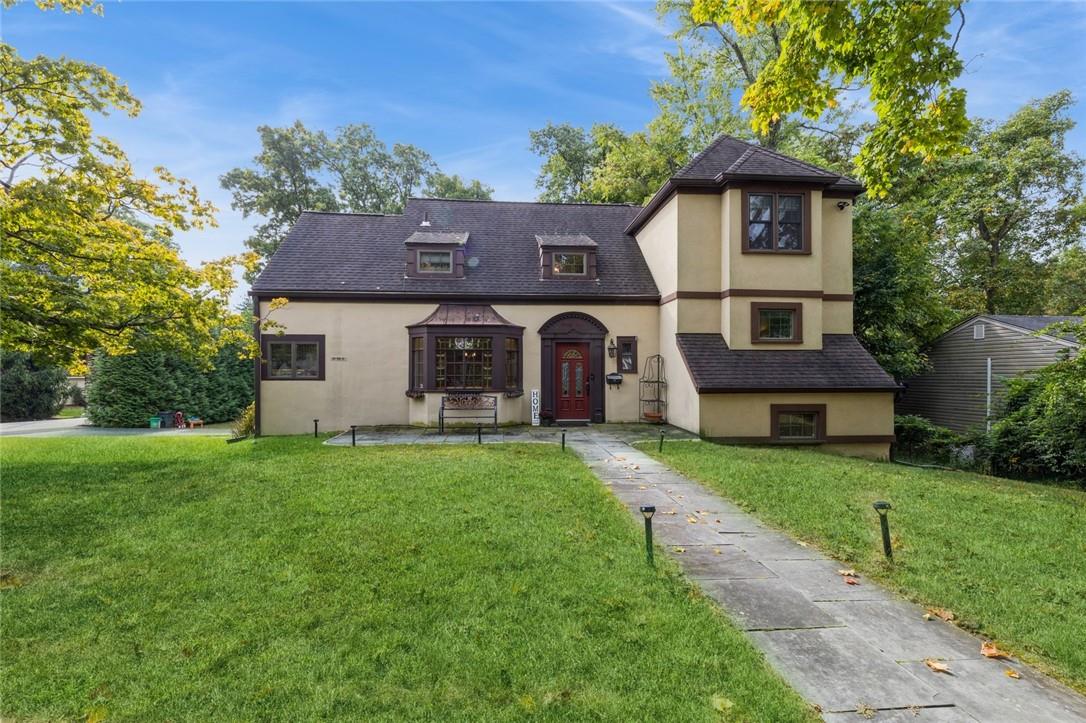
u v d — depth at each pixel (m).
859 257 15.56
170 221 9.59
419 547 4.89
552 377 14.47
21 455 10.23
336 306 14.05
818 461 9.12
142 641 3.38
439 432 12.73
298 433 13.83
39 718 2.67
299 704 2.74
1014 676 3.02
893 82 5.91
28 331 8.58
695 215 12.98
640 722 2.56
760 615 3.77
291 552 4.80
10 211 7.88
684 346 12.62
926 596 4.06
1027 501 6.80
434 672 3.01
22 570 4.47
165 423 20.81
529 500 6.42
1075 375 9.59
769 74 6.40
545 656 3.14
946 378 17.58
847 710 2.69
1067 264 21.39
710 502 6.66
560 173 31.14
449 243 14.52
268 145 31.62
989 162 18.34
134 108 9.06
